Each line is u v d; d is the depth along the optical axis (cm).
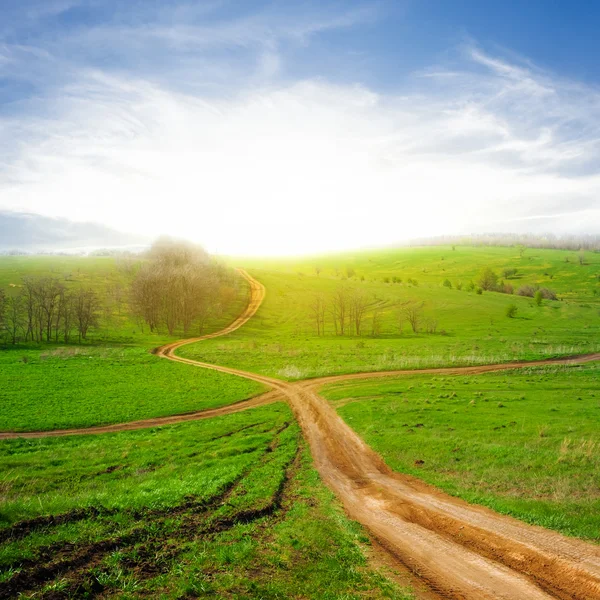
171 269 12962
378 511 1798
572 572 1193
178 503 1703
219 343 9669
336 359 7062
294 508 1823
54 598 1010
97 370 5984
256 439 3111
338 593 1128
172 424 3669
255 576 1201
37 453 2777
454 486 2000
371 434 3077
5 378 5234
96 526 1413
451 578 1223
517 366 5800
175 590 1091
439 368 5894
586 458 2152
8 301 10306
